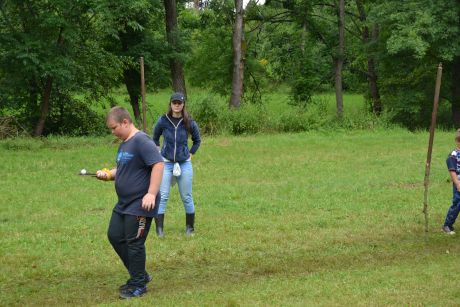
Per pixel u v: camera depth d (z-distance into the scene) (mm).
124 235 6422
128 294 6391
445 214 10305
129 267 6484
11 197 11672
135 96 30812
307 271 7383
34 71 21609
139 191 6328
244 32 35156
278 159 17094
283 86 38500
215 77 35812
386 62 33094
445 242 8664
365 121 27438
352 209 10734
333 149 19344
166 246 8367
